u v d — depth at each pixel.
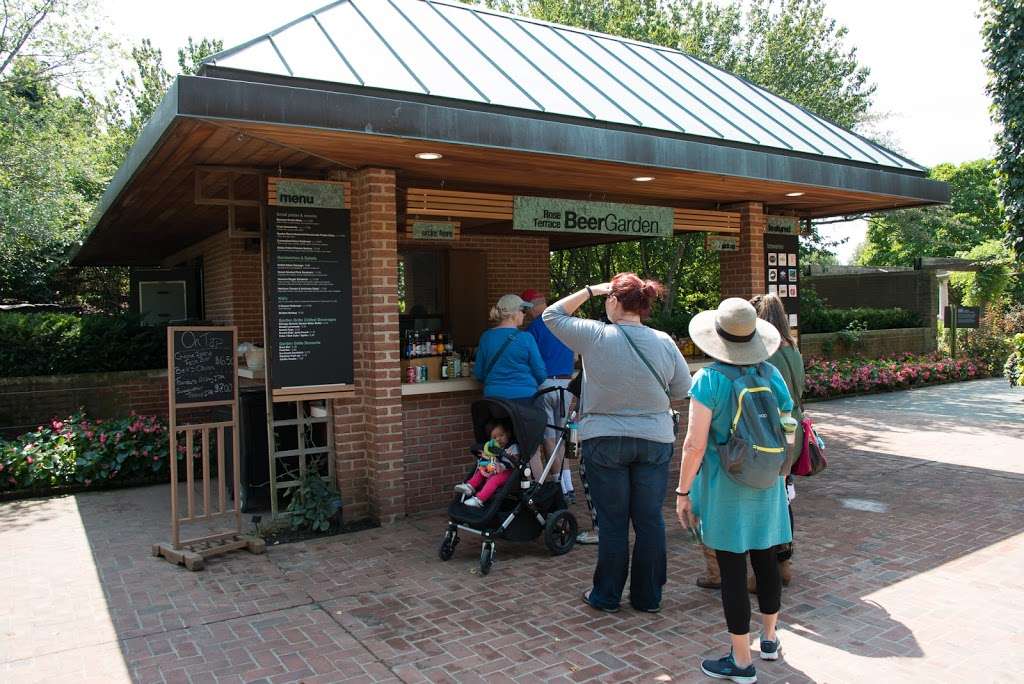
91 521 6.94
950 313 19.62
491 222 10.05
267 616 4.68
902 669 3.88
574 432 5.87
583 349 4.53
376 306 6.54
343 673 3.92
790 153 7.68
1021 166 14.82
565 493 7.05
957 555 5.63
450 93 5.80
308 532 6.42
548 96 6.50
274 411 7.16
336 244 6.55
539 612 4.70
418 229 6.92
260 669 3.97
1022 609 4.62
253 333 10.35
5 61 14.94
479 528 5.45
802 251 23.12
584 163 6.51
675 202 9.43
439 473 7.14
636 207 8.16
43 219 14.51
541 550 5.94
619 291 4.52
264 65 5.28
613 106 6.83
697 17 20.66
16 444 8.34
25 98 15.89
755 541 3.73
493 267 12.47
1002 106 14.92
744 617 3.71
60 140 15.27
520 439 5.50
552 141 5.98
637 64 8.70
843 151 8.41
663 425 4.55
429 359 7.11
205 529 6.55
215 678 3.88
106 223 9.96
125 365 10.20
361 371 6.76
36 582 5.30
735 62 20.56
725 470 3.62
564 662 4.03
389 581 5.27
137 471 8.45
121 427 8.72
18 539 6.39
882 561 5.52
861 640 4.23
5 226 14.22
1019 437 10.70
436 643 4.27
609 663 4.01
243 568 5.56
